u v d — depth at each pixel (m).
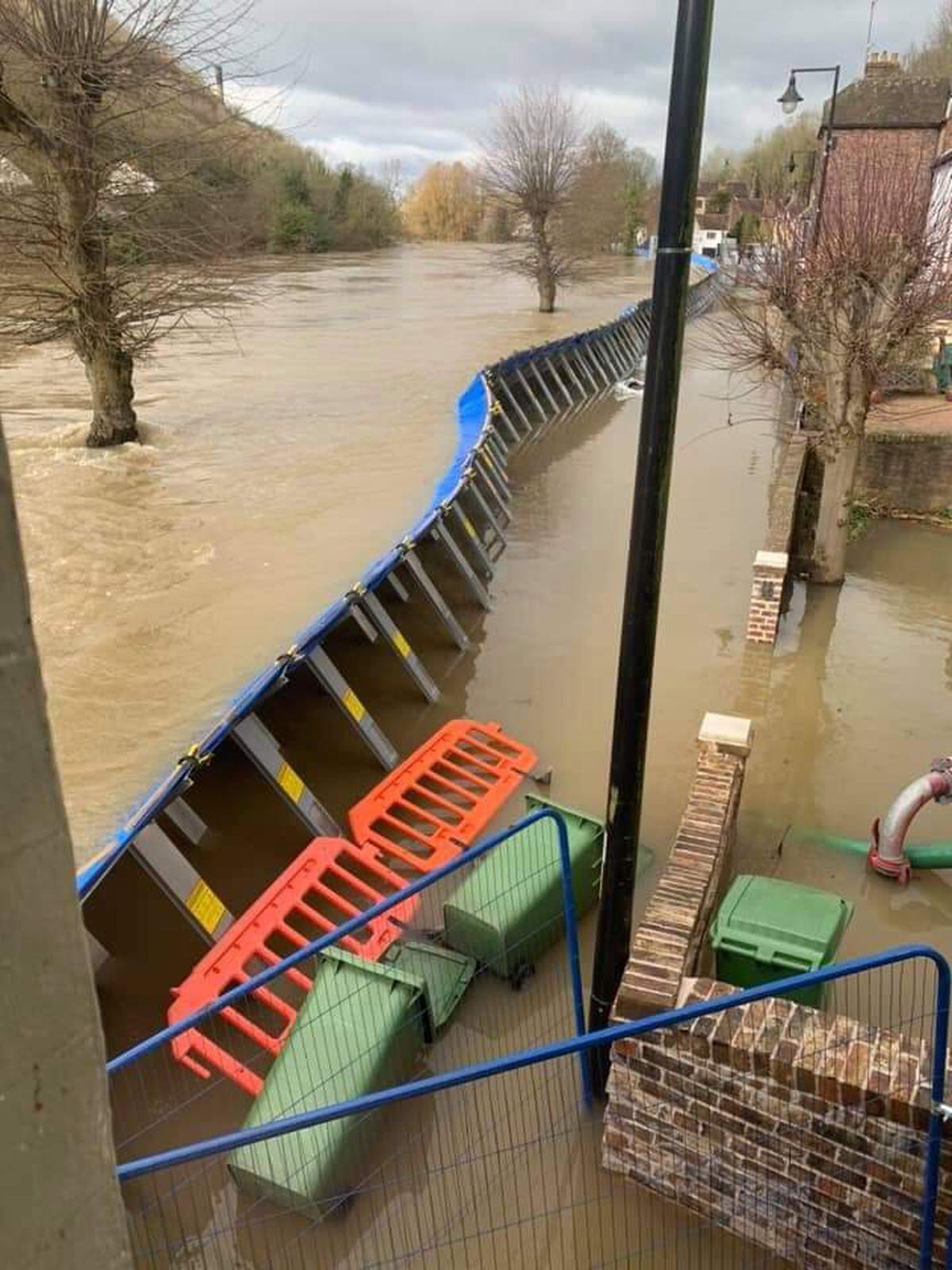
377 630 9.35
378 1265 4.38
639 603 4.11
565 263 39.94
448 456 16.39
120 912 6.51
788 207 13.26
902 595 12.31
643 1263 4.30
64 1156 1.09
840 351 11.52
